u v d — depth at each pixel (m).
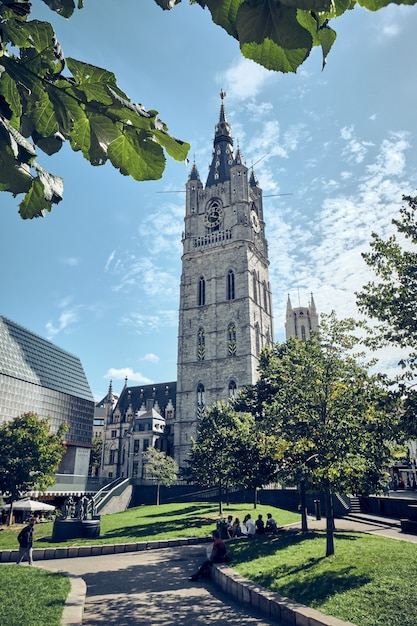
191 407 78.44
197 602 14.32
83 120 2.33
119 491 56.53
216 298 84.62
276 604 12.11
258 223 98.06
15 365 59.59
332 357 19.42
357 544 19.11
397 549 17.28
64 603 12.45
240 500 50.22
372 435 17.25
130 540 26.33
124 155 2.41
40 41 2.22
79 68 2.20
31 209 2.37
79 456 69.12
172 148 2.40
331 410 18.62
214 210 92.62
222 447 39.97
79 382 74.50
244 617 12.52
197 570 19.36
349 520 33.81
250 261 86.56
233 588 14.73
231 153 102.50
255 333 82.88
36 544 24.95
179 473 65.12
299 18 1.75
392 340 16.25
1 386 55.66
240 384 76.44
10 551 21.67
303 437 18.22
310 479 17.77
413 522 23.94
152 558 22.23
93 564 20.86
